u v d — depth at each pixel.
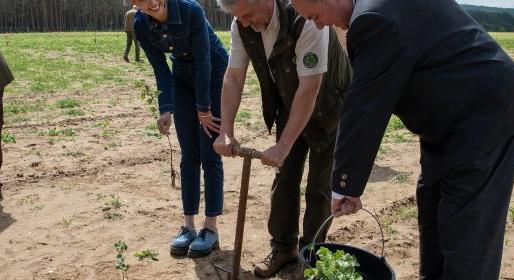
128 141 8.44
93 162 7.26
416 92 2.74
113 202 5.70
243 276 4.27
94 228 5.14
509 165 2.86
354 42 2.67
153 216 5.45
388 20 2.57
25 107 11.24
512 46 34.81
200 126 4.48
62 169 6.93
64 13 77.25
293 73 3.57
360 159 2.72
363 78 2.65
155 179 6.59
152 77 16.73
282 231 4.20
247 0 3.26
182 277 4.25
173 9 4.00
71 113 10.60
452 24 2.70
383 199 5.90
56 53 25.41
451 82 2.68
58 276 4.28
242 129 9.41
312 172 4.02
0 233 5.04
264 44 3.55
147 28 4.17
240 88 3.87
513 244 4.77
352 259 2.95
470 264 2.83
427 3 2.67
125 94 13.20
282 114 4.00
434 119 2.80
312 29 3.36
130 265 4.44
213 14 72.88
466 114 2.73
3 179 6.51
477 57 2.70
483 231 2.83
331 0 2.74
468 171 2.74
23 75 16.77
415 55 2.63
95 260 4.53
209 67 4.18
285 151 3.45
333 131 3.88
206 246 4.55
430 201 3.21
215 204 4.60
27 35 47.97
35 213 5.51
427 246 3.33
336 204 2.82
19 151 7.77
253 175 6.75
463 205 2.78
